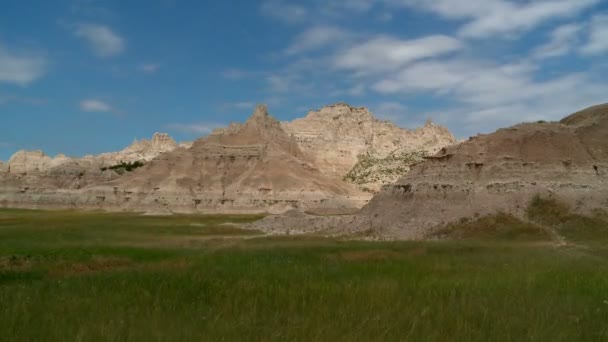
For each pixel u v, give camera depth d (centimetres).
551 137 6081
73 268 3044
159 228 7538
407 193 6322
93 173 19162
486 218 5284
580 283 2081
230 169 17175
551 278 2197
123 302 1672
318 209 15000
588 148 6112
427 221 5666
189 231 7069
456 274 2388
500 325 1356
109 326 1297
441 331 1304
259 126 19575
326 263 2941
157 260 3509
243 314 1456
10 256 3425
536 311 1521
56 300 1705
